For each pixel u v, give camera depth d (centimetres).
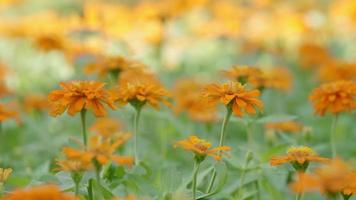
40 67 1016
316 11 1323
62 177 354
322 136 677
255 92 382
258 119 462
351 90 438
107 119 568
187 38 1188
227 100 376
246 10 1262
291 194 466
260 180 433
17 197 281
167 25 1166
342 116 716
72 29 898
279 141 569
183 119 675
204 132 613
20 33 1041
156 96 403
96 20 891
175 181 372
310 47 949
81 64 780
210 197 391
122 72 532
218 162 375
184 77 972
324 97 443
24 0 1467
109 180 390
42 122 669
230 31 1166
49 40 839
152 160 515
